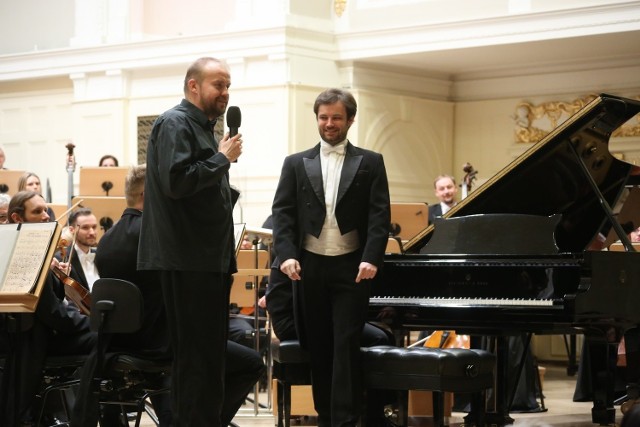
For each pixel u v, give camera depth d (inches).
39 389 209.0
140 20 486.9
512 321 211.6
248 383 190.9
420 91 469.7
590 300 206.7
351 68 443.5
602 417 225.1
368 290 202.2
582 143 226.1
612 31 386.3
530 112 459.5
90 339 202.5
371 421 220.2
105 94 484.7
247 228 267.0
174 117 168.4
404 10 434.6
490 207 239.0
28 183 319.6
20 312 189.0
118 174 344.5
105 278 182.1
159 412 218.1
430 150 470.6
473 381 203.6
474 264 219.3
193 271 167.9
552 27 398.0
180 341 169.5
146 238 170.1
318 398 206.4
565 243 250.4
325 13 446.9
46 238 185.6
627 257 217.0
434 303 217.8
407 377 200.8
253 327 324.5
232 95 443.5
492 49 421.7
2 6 533.6
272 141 434.6
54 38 518.3
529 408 287.4
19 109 522.0
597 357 224.5
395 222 343.0
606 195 248.1
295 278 200.4
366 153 205.3
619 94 436.5
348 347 197.9
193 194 166.2
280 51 431.8
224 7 477.7
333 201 202.7
